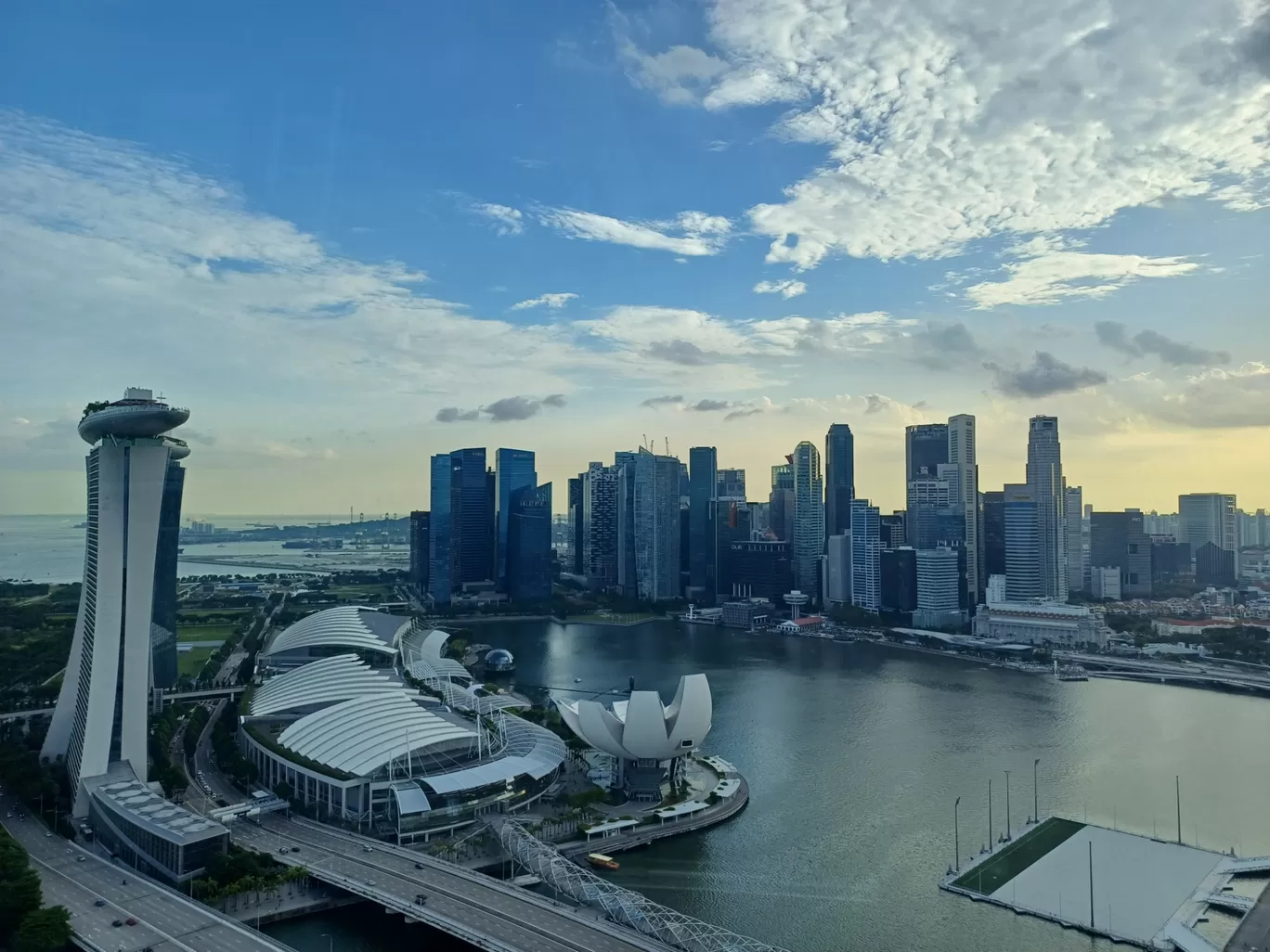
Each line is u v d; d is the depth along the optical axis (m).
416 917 198.75
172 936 185.62
